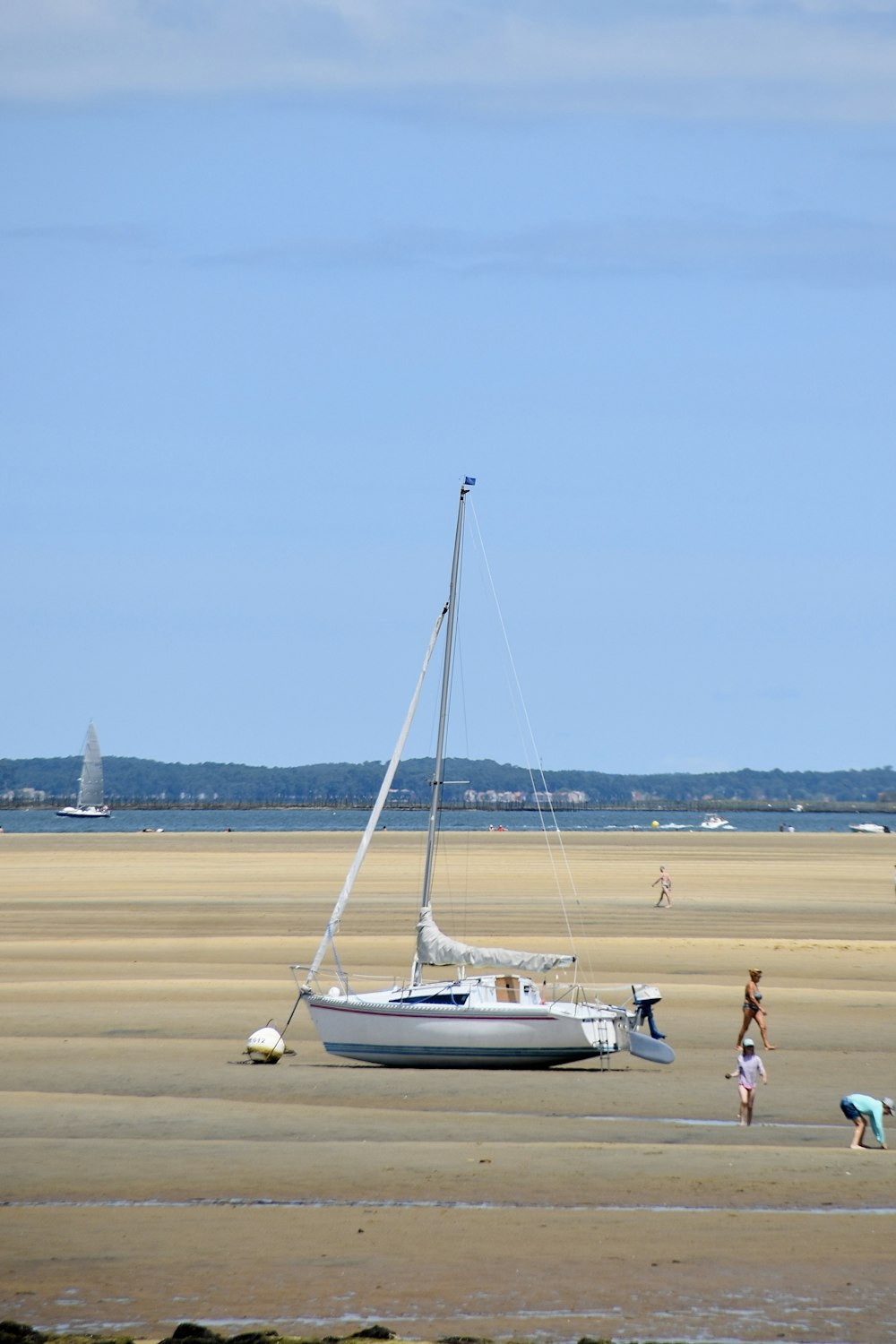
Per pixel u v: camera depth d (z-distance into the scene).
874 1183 73.62
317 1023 110.06
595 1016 106.50
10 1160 78.25
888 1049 112.69
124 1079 101.00
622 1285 59.31
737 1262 61.94
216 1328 54.97
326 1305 57.31
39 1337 53.22
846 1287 59.12
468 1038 107.00
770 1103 94.56
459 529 131.62
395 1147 81.56
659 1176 74.88
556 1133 85.62
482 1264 61.78
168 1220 67.75
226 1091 97.50
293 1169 76.56
